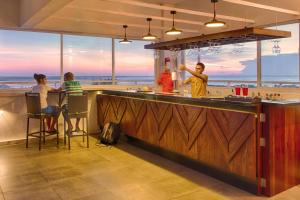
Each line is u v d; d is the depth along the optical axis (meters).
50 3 4.07
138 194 3.38
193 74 5.12
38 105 5.41
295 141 3.56
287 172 3.48
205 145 3.92
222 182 3.73
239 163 3.46
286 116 3.43
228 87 6.22
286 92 5.33
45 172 4.16
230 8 6.23
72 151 5.31
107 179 3.87
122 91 5.98
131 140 6.02
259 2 5.67
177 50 6.25
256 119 3.28
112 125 5.89
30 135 5.68
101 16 6.87
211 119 3.80
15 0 6.12
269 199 3.24
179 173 4.08
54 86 6.94
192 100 4.15
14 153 5.21
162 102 4.76
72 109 5.49
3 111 5.89
